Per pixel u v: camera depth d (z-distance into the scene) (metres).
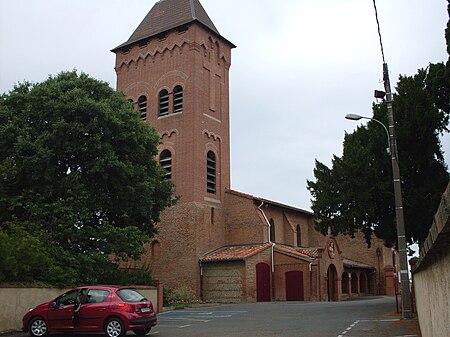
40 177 26.05
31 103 27.27
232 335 16.92
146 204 28.91
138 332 18.05
